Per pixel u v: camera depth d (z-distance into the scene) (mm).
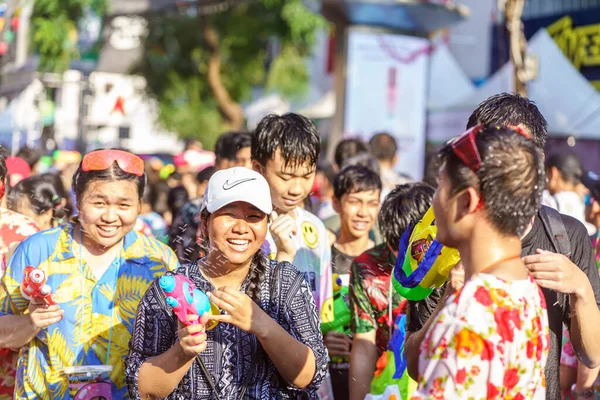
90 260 3699
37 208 5160
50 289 3311
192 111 26219
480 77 21312
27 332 3406
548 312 3246
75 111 24422
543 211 3322
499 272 2328
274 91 25156
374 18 13125
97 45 24641
